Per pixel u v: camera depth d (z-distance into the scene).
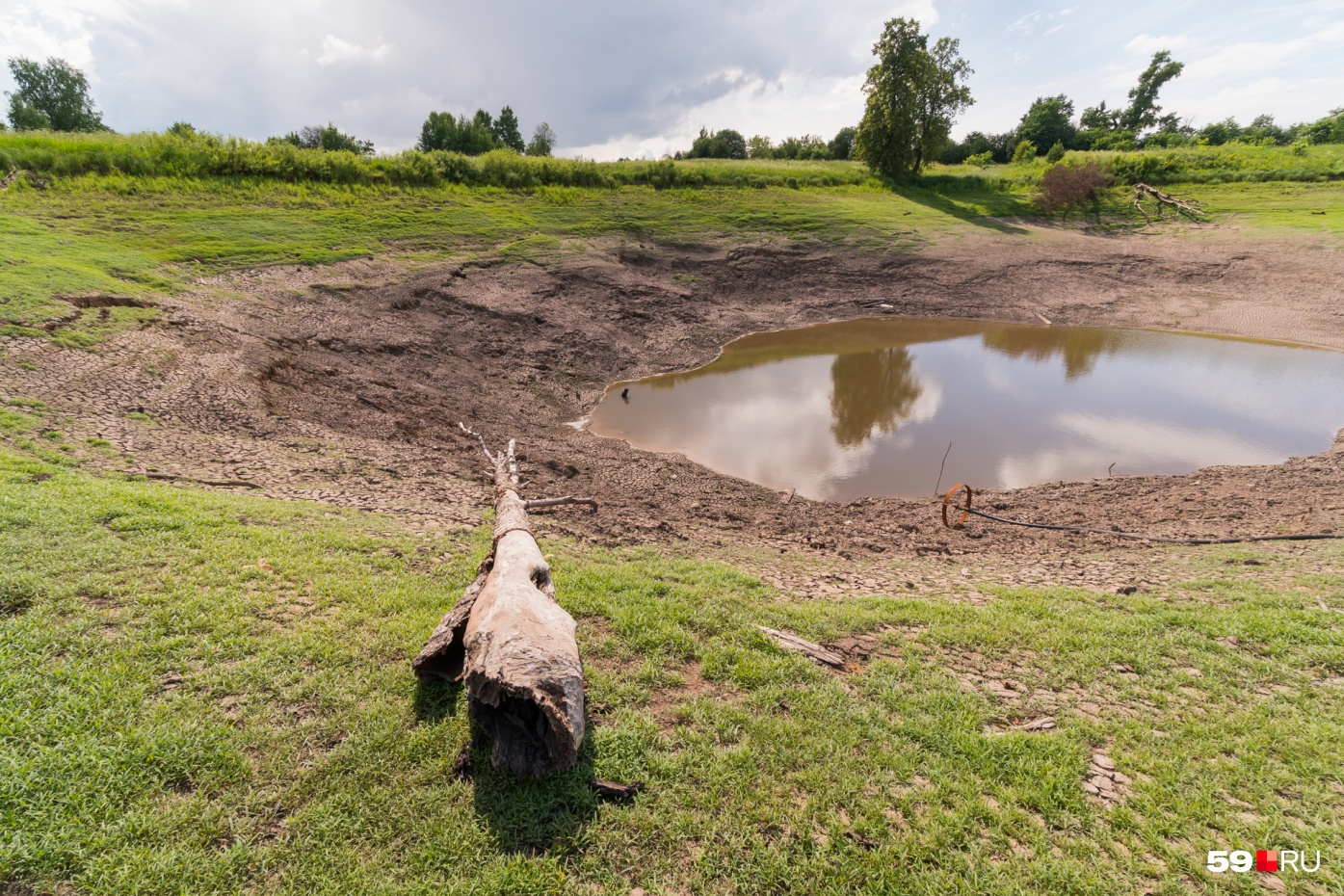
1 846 3.45
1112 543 11.03
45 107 53.34
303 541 7.30
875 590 8.27
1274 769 4.75
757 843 3.92
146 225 22.14
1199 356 26.17
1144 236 39.62
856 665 6.04
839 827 4.08
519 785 4.21
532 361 22.06
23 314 12.64
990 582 8.77
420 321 21.77
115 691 4.54
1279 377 23.53
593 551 8.67
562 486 12.69
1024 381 23.56
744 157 77.12
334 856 3.67
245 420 11.70
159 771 4.03
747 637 6.24
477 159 36.53
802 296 32.59
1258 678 5.93
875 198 43.62
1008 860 3.94
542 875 3.66
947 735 4.97
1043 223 42.28
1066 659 6.24
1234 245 35.84
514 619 4.69
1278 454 17.19
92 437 9.57
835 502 14.65
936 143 47.59
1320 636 6.52
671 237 34.06
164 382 12.08
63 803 3.74
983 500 14.12
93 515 6.91
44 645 4.92
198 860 3.56
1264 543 10.18
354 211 28.34
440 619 5.96
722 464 16.69
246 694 4.73
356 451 11.80
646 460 16.02
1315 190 41.84
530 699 4.07
